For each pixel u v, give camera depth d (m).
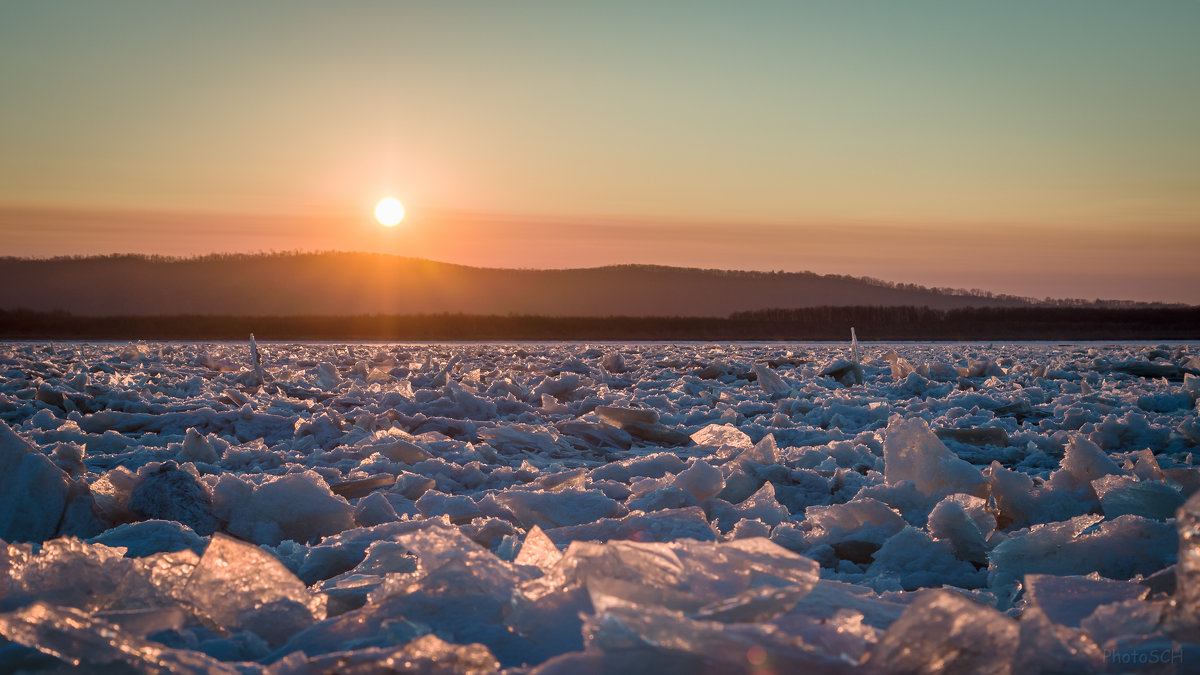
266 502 4.72
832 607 2.34
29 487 4.57
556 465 7.91
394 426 9.59
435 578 2.32
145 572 2.57
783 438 9.10
